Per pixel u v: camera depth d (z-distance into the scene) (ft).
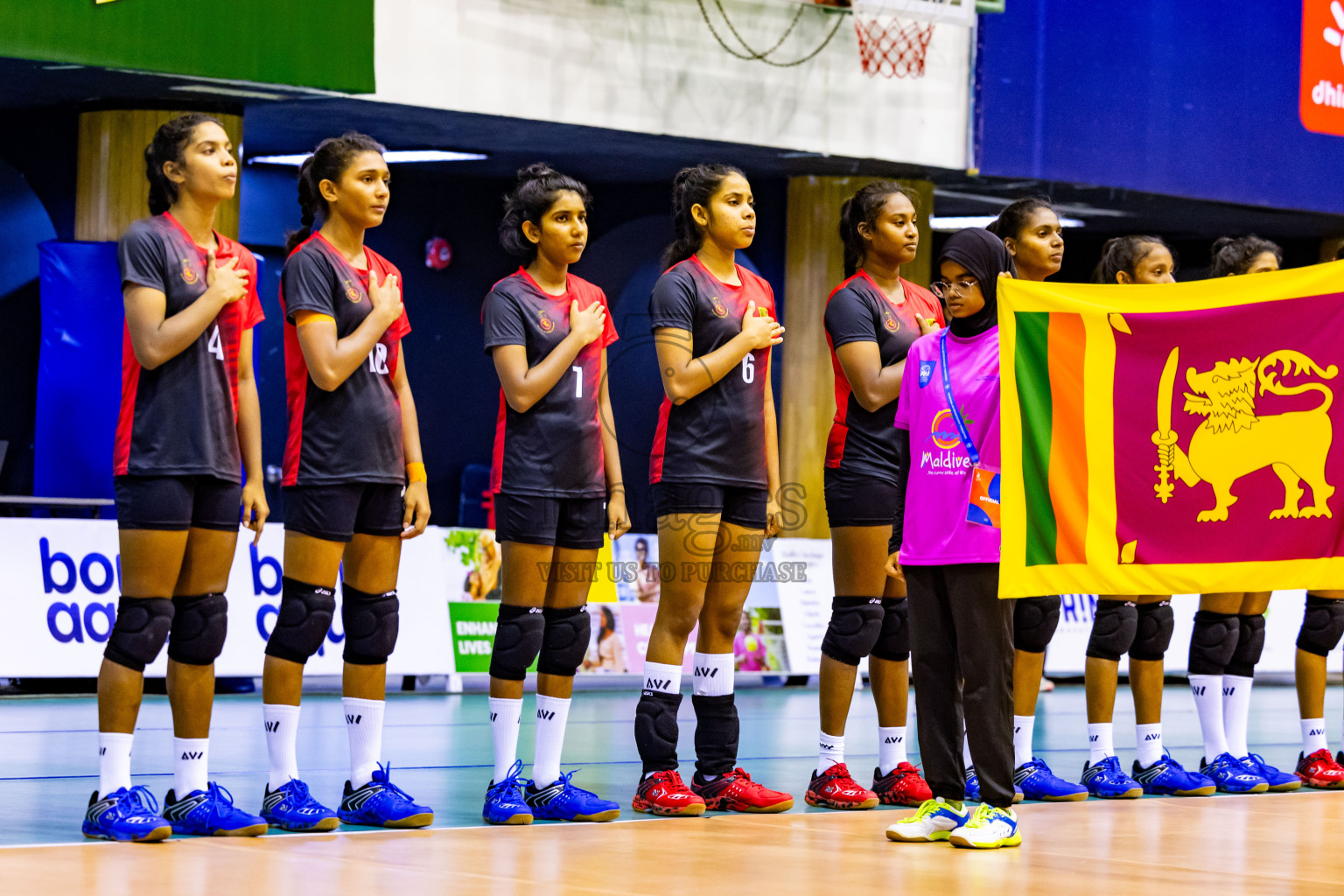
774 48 70.03
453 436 88.53
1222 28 79.36
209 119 27.53
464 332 88.48
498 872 23.91
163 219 27.27
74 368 64.80
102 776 26.73
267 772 36.91
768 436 33.32
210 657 27.40
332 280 28.35
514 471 30.27
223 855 24.91
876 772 33.86
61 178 69.41
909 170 74.90
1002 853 26.68
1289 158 81.82
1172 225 89.15
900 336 33.14
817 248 77.77
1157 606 36.68
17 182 71.10
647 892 22.40
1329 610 39.06
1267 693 69.21
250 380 28.35
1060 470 29.99
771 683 71.61
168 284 26.68
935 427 27.20
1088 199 80.64
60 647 55.72
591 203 31.58
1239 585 29.81
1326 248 92.38
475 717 53.01
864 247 33.81
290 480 28.35
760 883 23.36
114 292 64.64
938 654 27.71
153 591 26.53
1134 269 37.86
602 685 68.03
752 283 33.27
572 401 30.68
